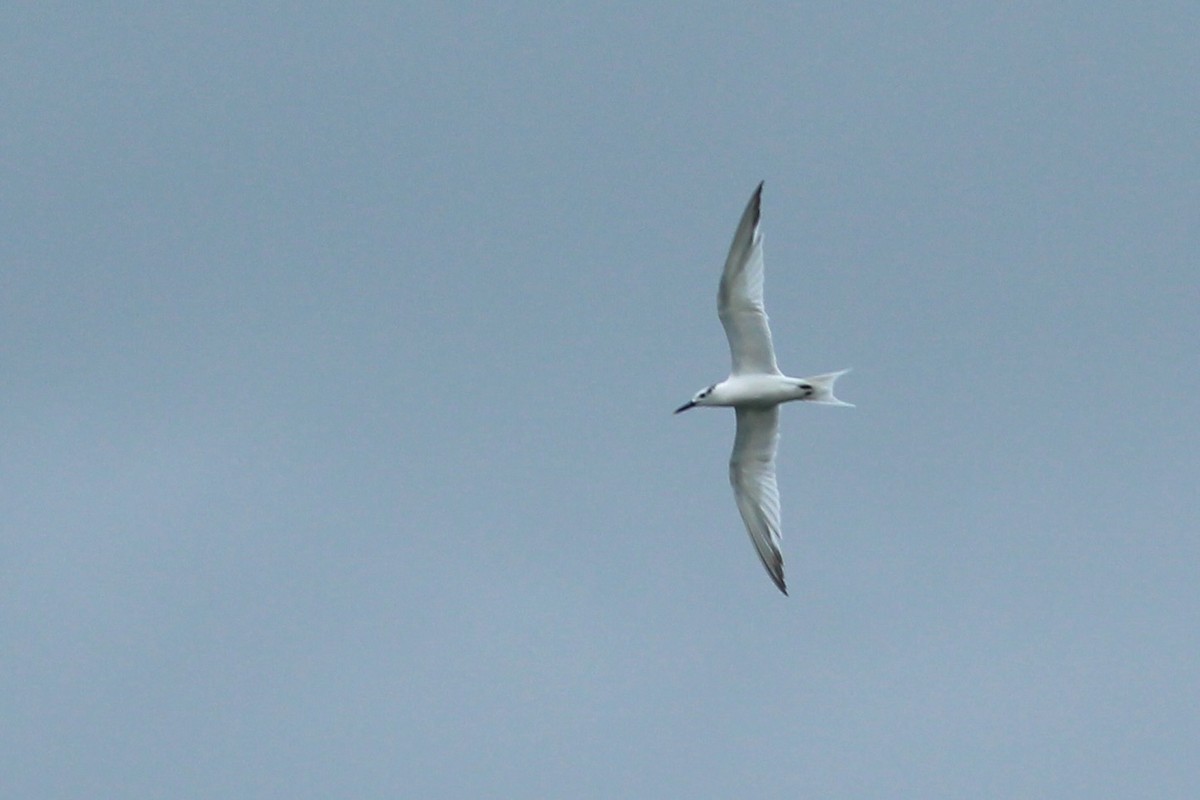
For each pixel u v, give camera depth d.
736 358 25.73
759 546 26.89
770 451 26.55
